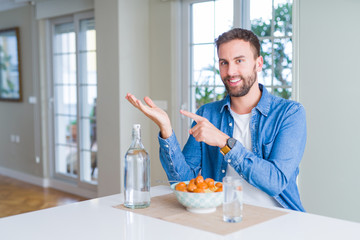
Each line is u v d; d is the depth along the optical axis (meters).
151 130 4.42
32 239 1.23
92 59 4.90
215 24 3.88
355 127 3.03
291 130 1.72
